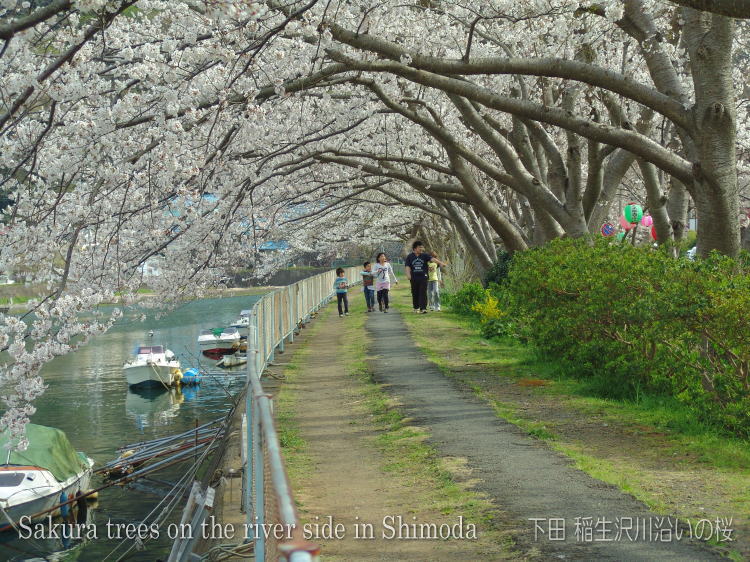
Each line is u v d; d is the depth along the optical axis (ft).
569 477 22.81
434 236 168.76
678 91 37.60
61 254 32.91
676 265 31.09
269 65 39.88
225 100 32.50
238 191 43.75
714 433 28.17
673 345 31.50
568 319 40.63
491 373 44.45
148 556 39.86
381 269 91.61
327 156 58.80
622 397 35.83
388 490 23.30
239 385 93.56
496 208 62.64
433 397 37.83
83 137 30.66
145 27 40.04
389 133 64.18
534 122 53.31
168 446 56.34
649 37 38.40
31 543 44.34
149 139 36.32
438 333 65.87
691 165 36.22
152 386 92.32
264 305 49.16
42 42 27.55
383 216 137.80
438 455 26.63
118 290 35.83
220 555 20.45
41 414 79.46
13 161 29.50
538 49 50.08
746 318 26.13
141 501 48.70
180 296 46.01
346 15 38.34
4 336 25.58
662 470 23.45
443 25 47.78
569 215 51.49
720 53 32.86
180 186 34.53
